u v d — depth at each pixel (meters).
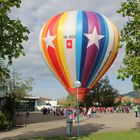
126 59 22.94
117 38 33.34
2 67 19.30
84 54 31.42
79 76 31.73
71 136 24.47
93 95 94.81
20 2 18.31
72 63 31.62
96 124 36.53
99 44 31.83
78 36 31.42
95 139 22.08
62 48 31.77
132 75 22.33
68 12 33.81
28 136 24.91
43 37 33.28
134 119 47.25
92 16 32.81
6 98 37.66
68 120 26.31
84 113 56.34
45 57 33.50
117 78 22.64
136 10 23.11
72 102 57.91
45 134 26.27
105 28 32.41
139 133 25.30
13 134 26.58
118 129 29.92
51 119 48.16
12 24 18.34
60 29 32.06
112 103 100.31
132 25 23.17
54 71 33.09
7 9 18.06
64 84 32.72
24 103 86.62
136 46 23.05
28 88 44.62
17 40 18.55
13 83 42.16
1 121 30.61
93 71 32.03
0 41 18.27
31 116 57.72
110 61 33.00
